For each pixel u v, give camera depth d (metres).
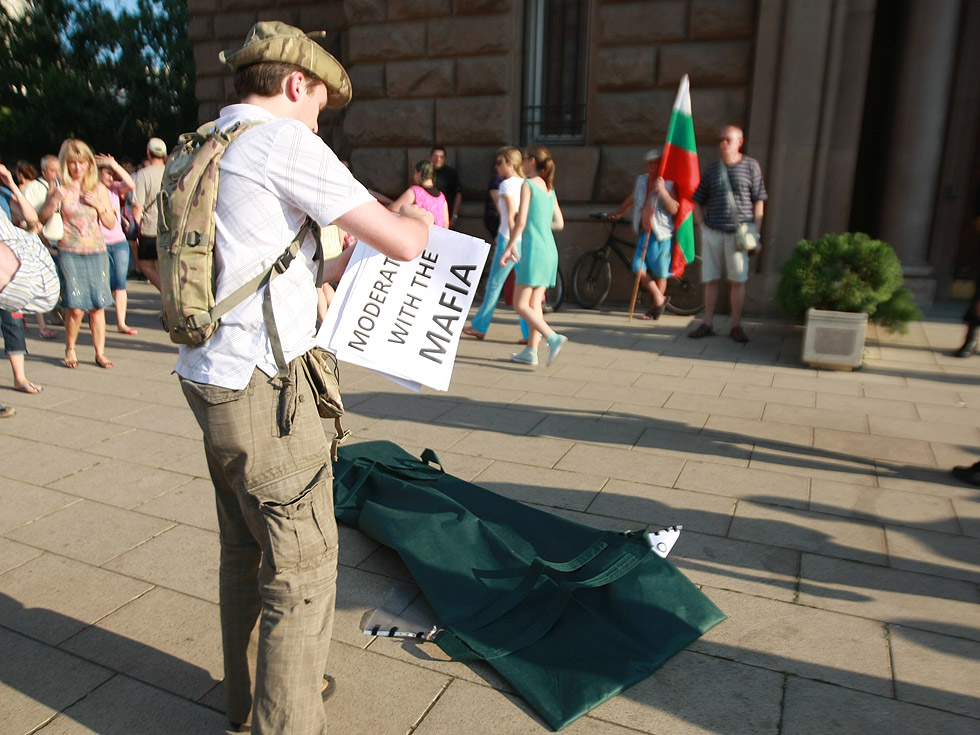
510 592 2.61
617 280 8.95
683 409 5.02
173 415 4.87
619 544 2.74
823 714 2.17
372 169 9.95
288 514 1.72
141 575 2.91
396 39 9.36
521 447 4.29
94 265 5.86
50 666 2.37
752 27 7.77
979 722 2.14
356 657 2.42
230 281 1.68
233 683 2.04
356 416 4.83
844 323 5.93
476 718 2.16
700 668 2.37
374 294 2.04
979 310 6.34
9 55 19.17
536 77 9.20
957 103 8.60
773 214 7.98
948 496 3.68
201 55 11.84
